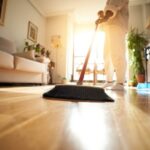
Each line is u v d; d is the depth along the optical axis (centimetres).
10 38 433
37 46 515
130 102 90
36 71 350
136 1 561
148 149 22
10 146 22
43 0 535
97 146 23
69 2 547
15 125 35
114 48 217
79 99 92
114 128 34
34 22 556
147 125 38
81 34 691
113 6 204
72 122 39
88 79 612
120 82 220
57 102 80
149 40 527
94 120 42
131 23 580
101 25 237
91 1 539
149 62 431
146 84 345
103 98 94
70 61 651
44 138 26
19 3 471
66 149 21
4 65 253
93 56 614
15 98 93
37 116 45
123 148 22
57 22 625
